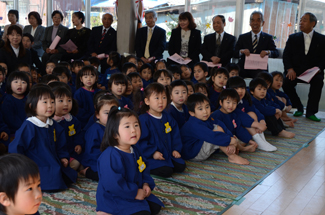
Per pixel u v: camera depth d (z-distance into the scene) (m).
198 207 1.74
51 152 1.92
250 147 2.86
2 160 0.90
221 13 5.61
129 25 5.43
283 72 5.02
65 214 1.61
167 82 3.08
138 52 5.27
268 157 2.72
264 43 4.68
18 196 0.89
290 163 2.57
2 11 7.39
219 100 2.79
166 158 2.26
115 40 5.49
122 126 1.50
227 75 3.47
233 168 2.42
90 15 6.66
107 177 1.49
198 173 2.30
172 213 1.66
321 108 5.36
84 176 2.17
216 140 2.39
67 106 2.21
